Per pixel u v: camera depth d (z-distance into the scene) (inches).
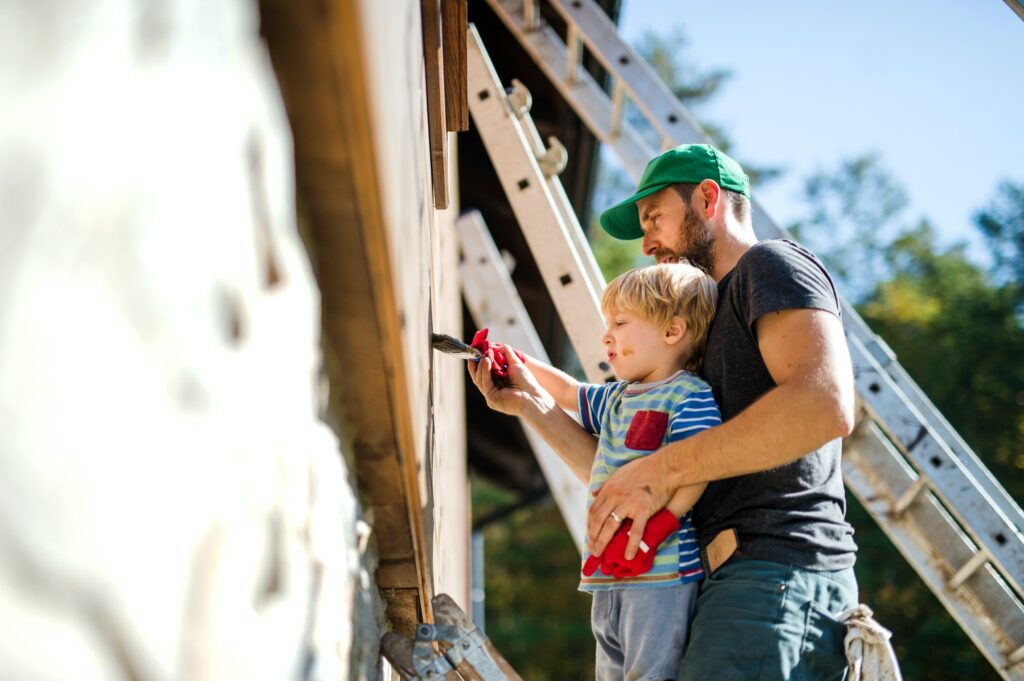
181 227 24.9
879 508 136.3
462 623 67.1
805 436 68.2
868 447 138.1
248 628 29.7
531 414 88.8
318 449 42.6
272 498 33.5
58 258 19.5
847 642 68.2
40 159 19.1
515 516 756.0
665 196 91.8
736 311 76.5
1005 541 127.9
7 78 18.6
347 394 51.2
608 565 73.0
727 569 71.3
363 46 33.4
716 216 90.7
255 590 30.8
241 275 29.8
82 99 20.6
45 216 19.1
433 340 85.5
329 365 47.2
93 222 20.7
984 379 662.5
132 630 21.6
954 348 676.1
